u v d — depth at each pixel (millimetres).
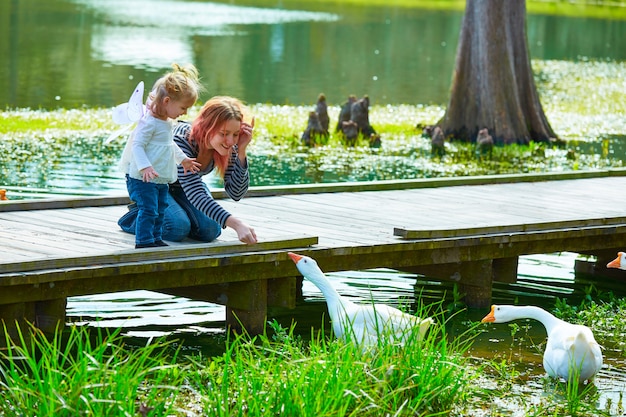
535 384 8789
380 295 11617
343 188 14281
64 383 7066
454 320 10820
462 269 11539
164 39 47594
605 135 28953
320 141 24219
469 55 27547
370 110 31281
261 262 9953
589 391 8711
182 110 9438
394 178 19797
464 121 27578
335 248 10367
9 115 25688
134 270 9133
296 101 32125
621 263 10547
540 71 44969
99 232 10555
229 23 58312
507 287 12336
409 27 63844
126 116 9477
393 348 8008
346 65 44062
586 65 48656
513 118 27141
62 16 55531
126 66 37156
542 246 12039
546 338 10281
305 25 60219
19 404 6996
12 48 40781
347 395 7305
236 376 7656
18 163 19094
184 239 10305
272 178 19078
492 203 13867
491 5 27156
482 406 8125
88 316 10438
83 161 19734
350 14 70750
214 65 40156
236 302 10070
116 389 7035
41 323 8992
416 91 37062
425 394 7789
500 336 10297
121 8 63281
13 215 11398
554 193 15008
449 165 22234
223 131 9867
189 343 9688
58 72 34812
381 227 11734
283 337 9250
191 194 9836
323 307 11180
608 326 10719
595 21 74062
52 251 9516
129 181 9750
